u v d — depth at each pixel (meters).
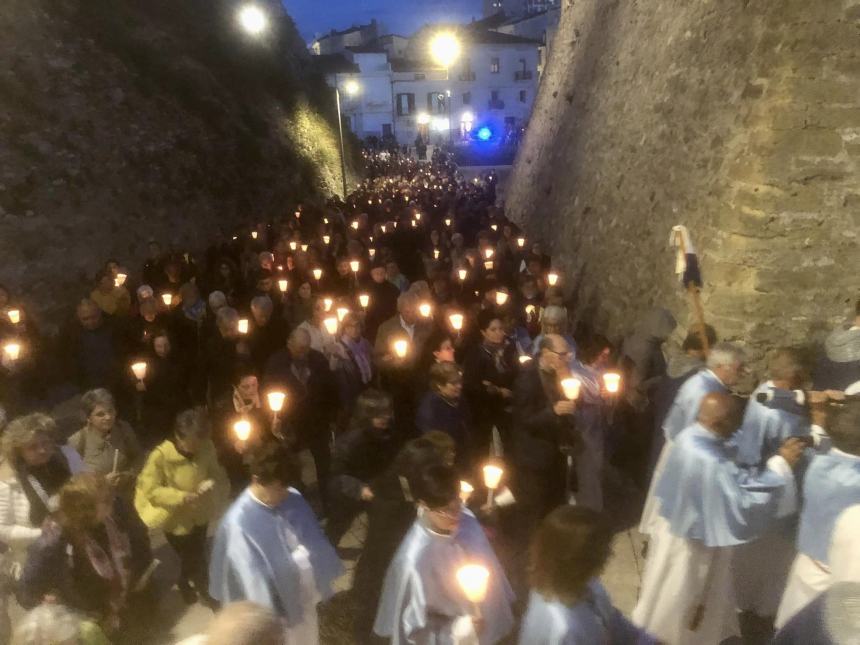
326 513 6.32
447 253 13.11
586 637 2.55
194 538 4.98
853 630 2.44
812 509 3.52
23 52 15.71
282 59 29.80
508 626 3.58
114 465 4.80
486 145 50.59
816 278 6.50
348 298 9.16
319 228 14.89
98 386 7.91
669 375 5.58
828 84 6.39
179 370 7.04
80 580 3.53
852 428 3.42
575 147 14.28
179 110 19.59
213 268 11.43
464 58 61.91
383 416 4.31
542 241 14.81
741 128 6.86
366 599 4.38
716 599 4.05
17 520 4.00
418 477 3.31
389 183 29.50
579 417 5.44
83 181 14.90
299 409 5.82
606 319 9.77
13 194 13.27
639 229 9.22
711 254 6.91
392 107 63.22
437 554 3.38
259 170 22.11
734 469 3.76
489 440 6.12
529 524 5.81
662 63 9.80
